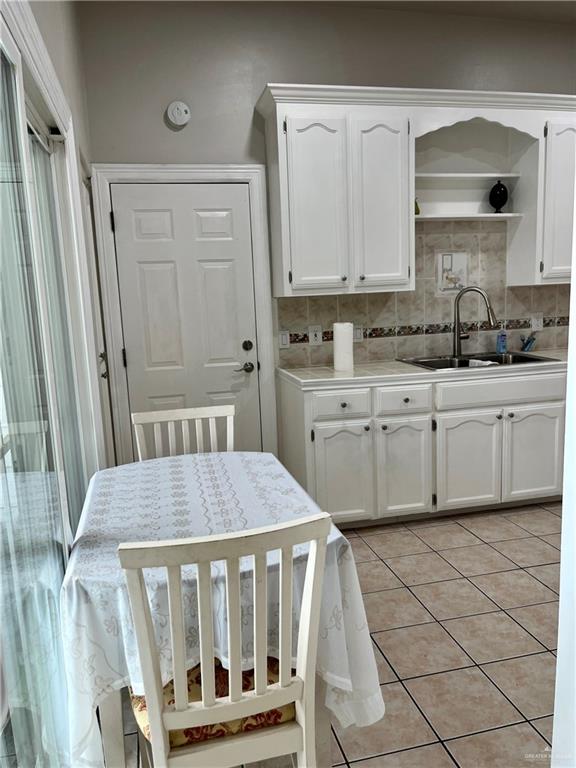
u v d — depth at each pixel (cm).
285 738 138
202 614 122
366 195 340
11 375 119
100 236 342
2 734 98
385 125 336
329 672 152
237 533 121
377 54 366
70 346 251
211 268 360
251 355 371
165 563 116
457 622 246
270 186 356
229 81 350
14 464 117
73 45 283
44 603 137
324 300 378
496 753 178
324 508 334
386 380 332
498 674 213
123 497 199
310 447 328
